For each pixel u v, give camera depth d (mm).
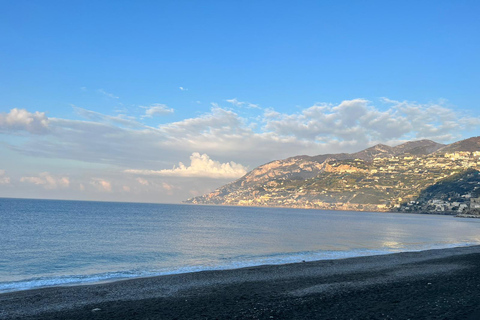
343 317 12438
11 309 14836
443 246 48094
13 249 37594
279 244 47719
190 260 32375
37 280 22516
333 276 23578
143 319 12961
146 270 26750
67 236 52125
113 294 17969
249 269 26641
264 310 13930
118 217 114250
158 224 87188
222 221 113562
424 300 15156
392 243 52438
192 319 12805
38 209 153875
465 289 17938
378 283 20625
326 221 132125
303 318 12445
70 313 14094
